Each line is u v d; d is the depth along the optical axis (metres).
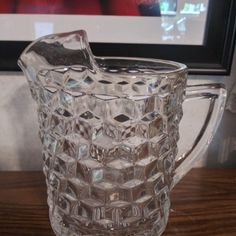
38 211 0.38
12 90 0.48
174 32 0.45
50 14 0.43
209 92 0.34
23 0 0.43
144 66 0.37
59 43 0.29
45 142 0.31
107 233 0.31
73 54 0.29
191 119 0.50
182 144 0.52
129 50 0.45
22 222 0.36
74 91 0.27
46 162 0.32
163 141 0.30
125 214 0.31
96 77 0.29
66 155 0.30
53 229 0.33
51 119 0.29
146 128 0.29
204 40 0.45
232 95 0.49
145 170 0.30
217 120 0.36
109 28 0.44
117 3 0.43
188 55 0.45
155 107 0.28
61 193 0.31
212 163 0.54
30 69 0.28
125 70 0.38
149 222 0.32
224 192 0.43
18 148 0.51
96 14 0.44
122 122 0.28
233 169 0.51
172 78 0.28
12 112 0.49
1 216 0.37
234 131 0.52
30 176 0.47
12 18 0.43
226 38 0.45
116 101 0.27
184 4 0.44
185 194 0.42
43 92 0.28
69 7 0.43
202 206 0.40
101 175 0.29
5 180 0.46
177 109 0.30
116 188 0.30
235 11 0.43
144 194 0.31
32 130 0.50
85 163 0.29
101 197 0.30
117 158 0.29
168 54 0.45
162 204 0.32
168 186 0.33
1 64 0.44
